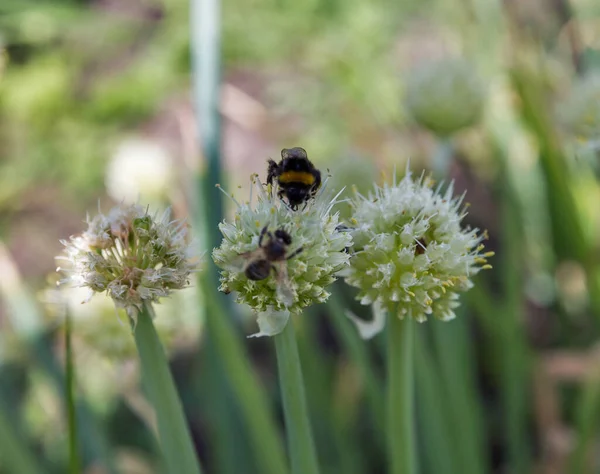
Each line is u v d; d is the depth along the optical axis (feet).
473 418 1.99
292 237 1.21
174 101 4.10
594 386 1.86
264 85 4.10
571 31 2.65
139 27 4.54
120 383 1.84
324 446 2.24
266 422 1.62
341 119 3.68
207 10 1.82
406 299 1.26
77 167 3.76
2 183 3.69
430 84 1.86
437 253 1.27
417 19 4.21
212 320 1.59
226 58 4.31
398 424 1.35
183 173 2.44
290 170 1.38
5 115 3.96
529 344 2.51
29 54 4.19
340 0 4.34
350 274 1.28
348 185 1.74
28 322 1.92
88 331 1.76
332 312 1.82
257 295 1.21
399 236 1.27
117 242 1.22
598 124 1.86
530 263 2.81
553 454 2.08
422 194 1.29
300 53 4.21
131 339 1.76
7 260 1.95
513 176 2.44
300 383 1.26
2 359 2.50
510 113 2.54
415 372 1.84
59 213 3.61
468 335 2.14
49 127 3.94
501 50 2.65
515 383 2.10
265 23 4.33
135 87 4.07
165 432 1.25
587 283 2.31
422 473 2.15
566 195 2.26
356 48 3.99
